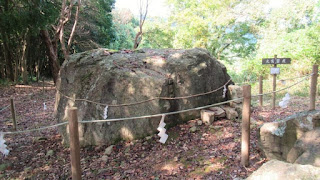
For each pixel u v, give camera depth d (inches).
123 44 1116.5
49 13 397.7
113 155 161.3
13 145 195.6
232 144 152.5
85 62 199.8
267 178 63.6
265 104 261.9
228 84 218.7
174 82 183.3
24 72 629.9
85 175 139.3
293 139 124.4
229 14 587.5
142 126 173.5
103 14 679.1
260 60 410.3
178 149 155.6
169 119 179.3
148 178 129.8
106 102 181.0
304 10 503.5
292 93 304.0
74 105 192.1
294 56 362.9
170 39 746.2
